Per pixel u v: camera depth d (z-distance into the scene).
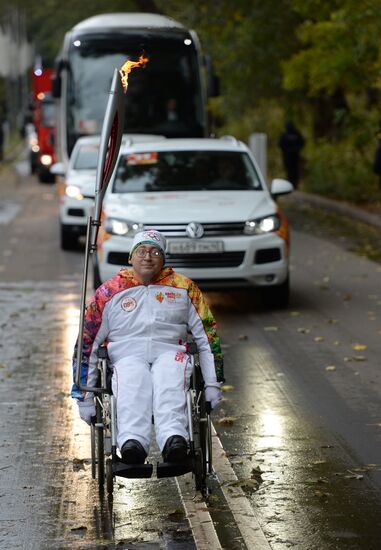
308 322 22.69
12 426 15.09
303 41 43.00
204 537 10.79
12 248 36.31
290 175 56.62
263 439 14.32
